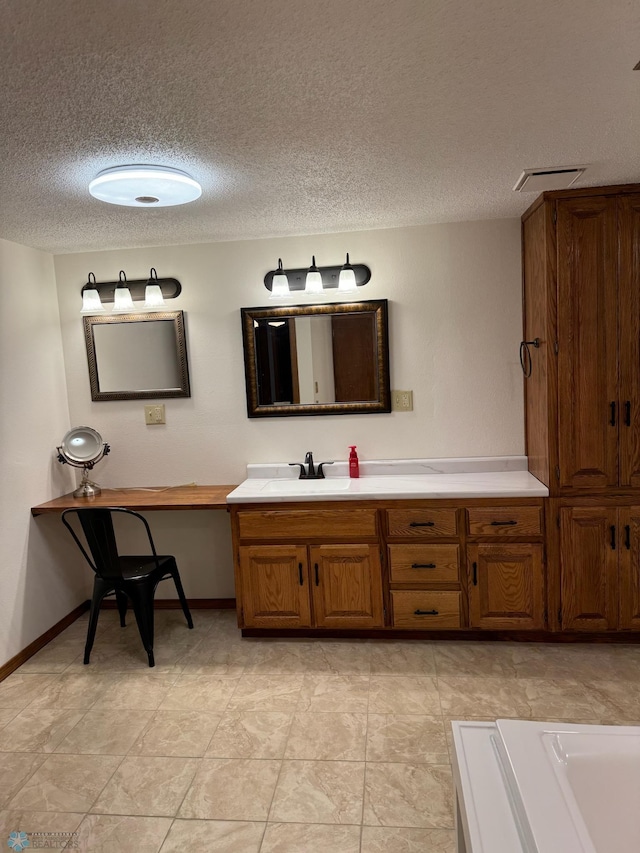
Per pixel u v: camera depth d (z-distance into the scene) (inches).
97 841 71.5
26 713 98.8
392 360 128.2
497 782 48.1
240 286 130.0
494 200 107.3
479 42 51.5
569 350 106.1
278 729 91.7
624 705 93.4
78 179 81.7
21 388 120.2
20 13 43.9
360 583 115.4
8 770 84.8
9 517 115.0
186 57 51.4
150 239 122.7
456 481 119.5
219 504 116.9
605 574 109.3
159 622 133.5
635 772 48.2
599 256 103.5
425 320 126.1
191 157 75.9
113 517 141.3
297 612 117.9
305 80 56.8
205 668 111.4
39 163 75.1
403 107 64.3
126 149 71.9
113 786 80.7
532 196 105.7
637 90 62.6
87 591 142.9
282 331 129.6
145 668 112.4
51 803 78.0
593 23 49.2
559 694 97.1
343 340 128.1
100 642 124.6
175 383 133.8
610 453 107.0
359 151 77.2
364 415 130.1
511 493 109.1
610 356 105.3
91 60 51.2
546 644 113.8
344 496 112.8
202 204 98.1
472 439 128.0
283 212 106.2
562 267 104.3
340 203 102.3
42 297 128.4
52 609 128.3
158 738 90.8
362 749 86.0
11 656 113.6
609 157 85.4
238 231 119.8
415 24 48.2
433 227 123.6
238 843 70.3
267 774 81.7
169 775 82.5
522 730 51.9
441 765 82.0
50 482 128.7
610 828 47.1
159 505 119.0
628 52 54.2
